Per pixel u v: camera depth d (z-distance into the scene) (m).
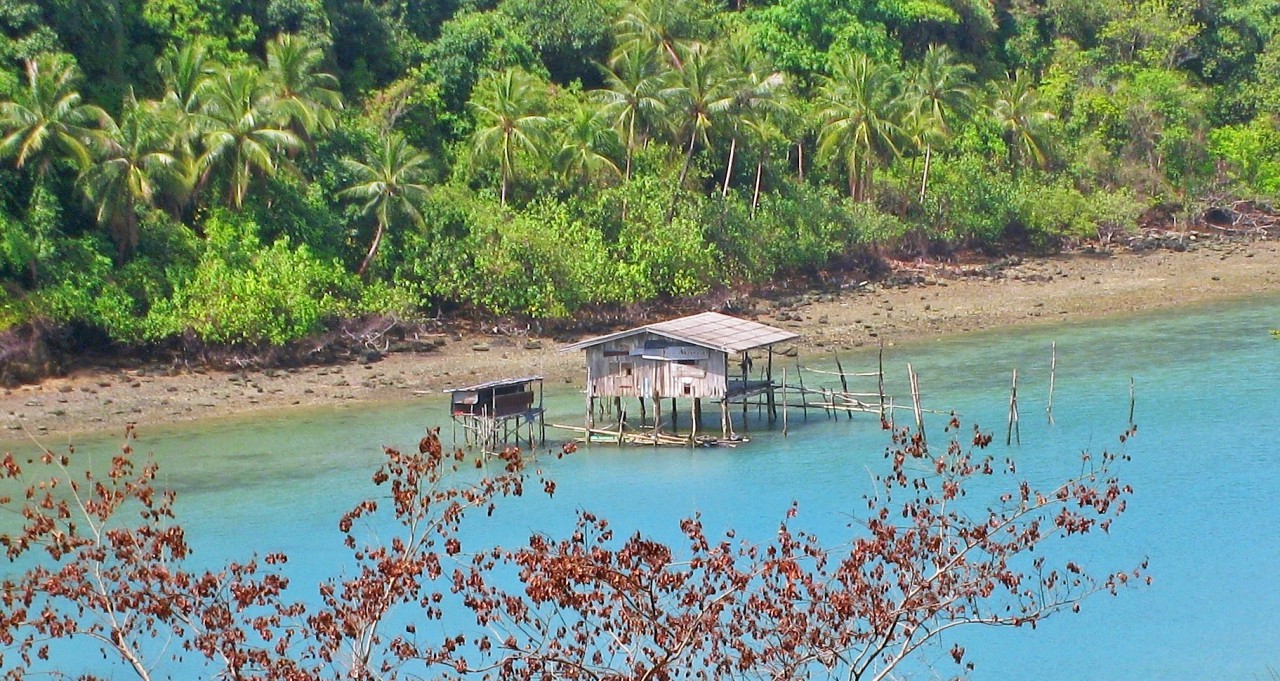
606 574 18.67
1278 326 75.31
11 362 62.31
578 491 46.94
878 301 83.75
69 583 20.33
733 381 57.31
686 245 79.25
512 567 38.16
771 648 20.50
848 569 20.50
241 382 64.38
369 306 71.50
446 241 75.00
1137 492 44.72
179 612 21.25
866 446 52.09
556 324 75.69
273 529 42.97
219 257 68.62
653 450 52.97
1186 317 79.00
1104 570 37.53
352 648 20.92
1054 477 46.16
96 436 56.03
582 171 82.50
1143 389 60.50
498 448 52.91
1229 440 51.34
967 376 64.19
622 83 83.44
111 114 75.12
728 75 86.62
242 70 72.50
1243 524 41.38
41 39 71.56
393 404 61.34
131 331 65.25
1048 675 30.80
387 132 84.12
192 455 52.81
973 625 34.09
